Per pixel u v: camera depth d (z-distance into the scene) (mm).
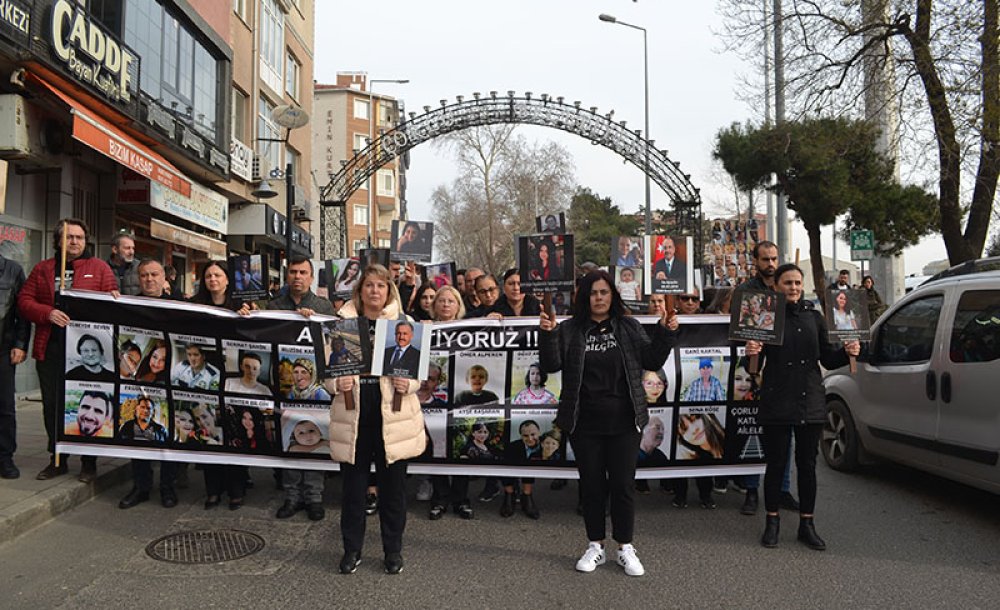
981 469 5105
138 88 11484
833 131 16609
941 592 4078
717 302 6613
